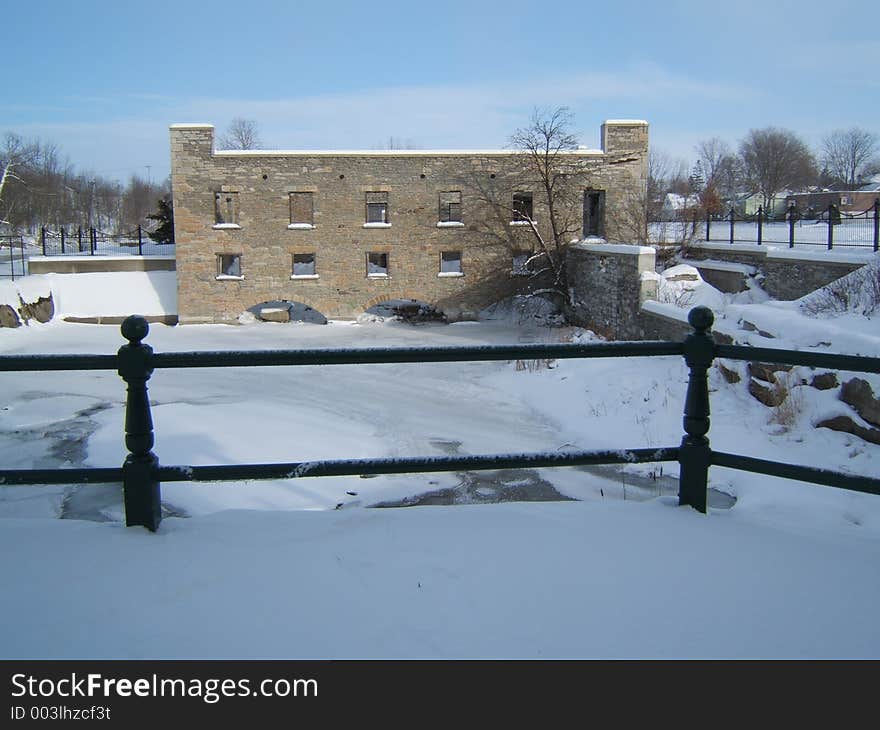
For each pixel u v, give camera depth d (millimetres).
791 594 2994
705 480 3795
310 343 27422
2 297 27203
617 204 33062
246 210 32531
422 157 32844
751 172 69000
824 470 3531
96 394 17250
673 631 2736
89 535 3436
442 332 30297
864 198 49031
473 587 2994
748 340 13062
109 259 34000
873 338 10531
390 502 9562
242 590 2963
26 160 57906
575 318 29828
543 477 10508
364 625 2738
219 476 3539
